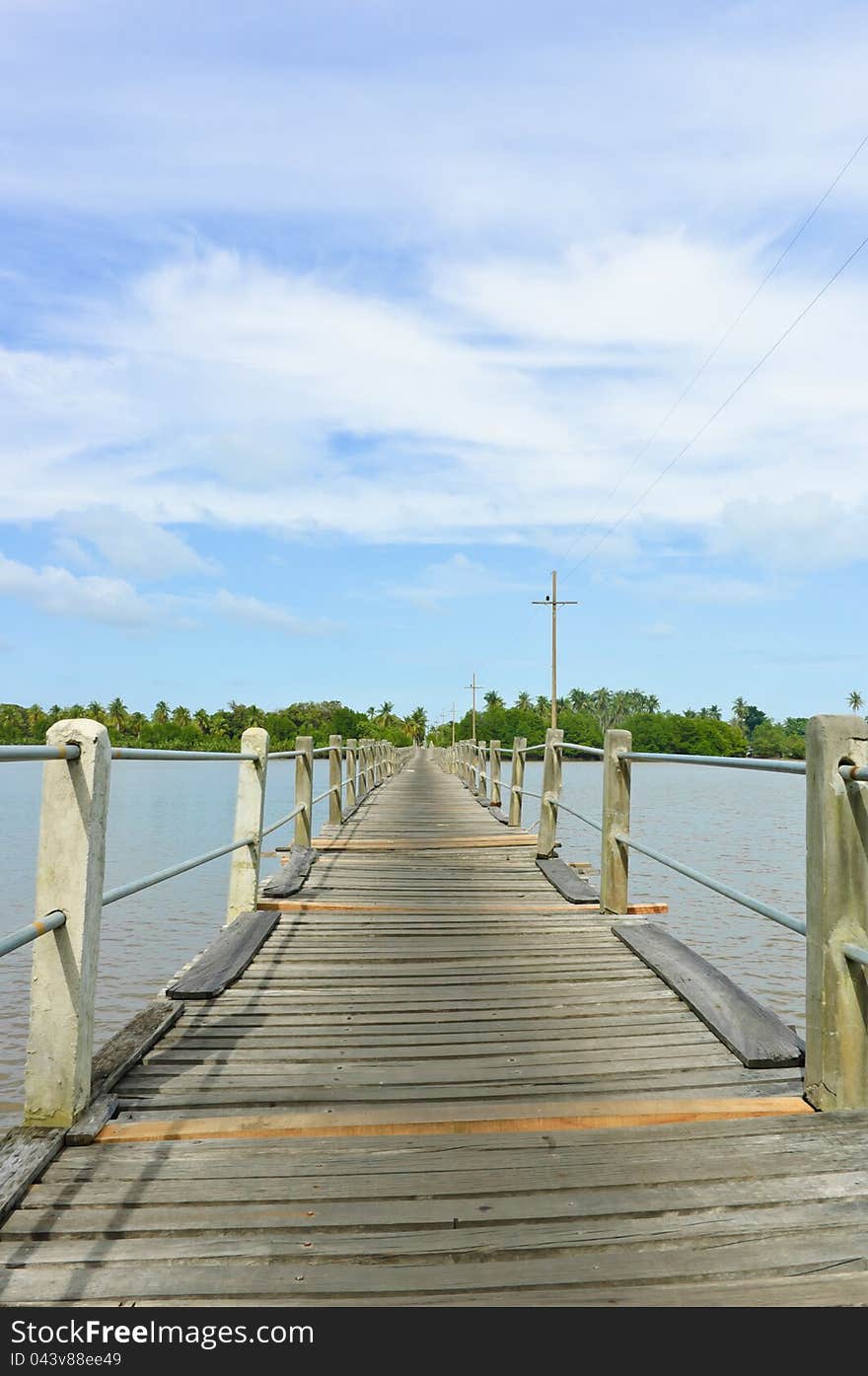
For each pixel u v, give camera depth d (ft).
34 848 83.71
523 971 15.58
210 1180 8.00
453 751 101.04
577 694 498.69
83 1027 9.31
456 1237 7.13
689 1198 7.67
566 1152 8.51
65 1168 8.25
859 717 9.87
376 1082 10.58
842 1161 8.32
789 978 39.09
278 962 16.20
